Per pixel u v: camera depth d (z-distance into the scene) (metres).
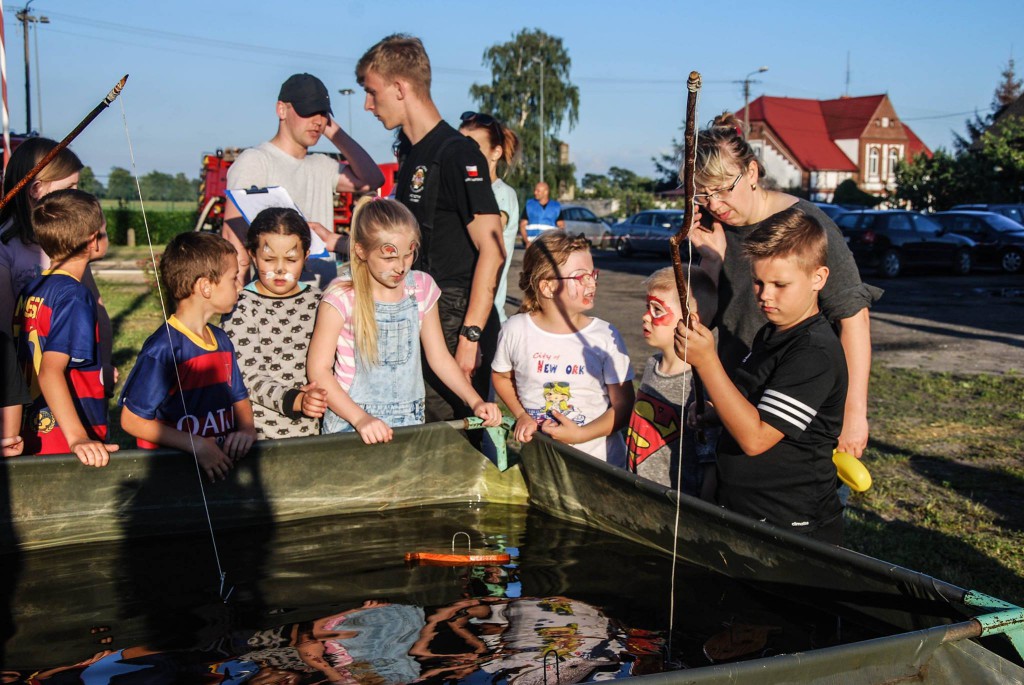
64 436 3.10
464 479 3.08
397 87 3.69
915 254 18.06
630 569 2.37
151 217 33.00
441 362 3.36
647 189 55.66
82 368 3.10
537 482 3.00
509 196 4.46
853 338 2.74
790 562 2.07
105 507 2.65
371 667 1.80
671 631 1.95
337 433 2.88
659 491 2.41
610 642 1.91
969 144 41.94
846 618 1.96
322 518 2.89
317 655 1.86
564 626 2.00
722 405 2.30
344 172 4.68
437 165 3.65
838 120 52.56
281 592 2.25
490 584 2.29
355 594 2.24
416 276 3.37
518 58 47.00
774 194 2.88
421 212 3.72
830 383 2.40
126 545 2.63
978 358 9.28
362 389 3.23
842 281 2.72
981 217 19.42
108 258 23.48
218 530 2.77
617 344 3.32
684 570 2.35
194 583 2.31
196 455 2.69
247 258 4.02
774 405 2.38
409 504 3.02
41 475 2.57
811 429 2.46
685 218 1.92
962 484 5.11
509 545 2.61
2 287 3.24
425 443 2.99
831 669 1.51
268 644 1.92
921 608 1.79
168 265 2.95
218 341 3.07
